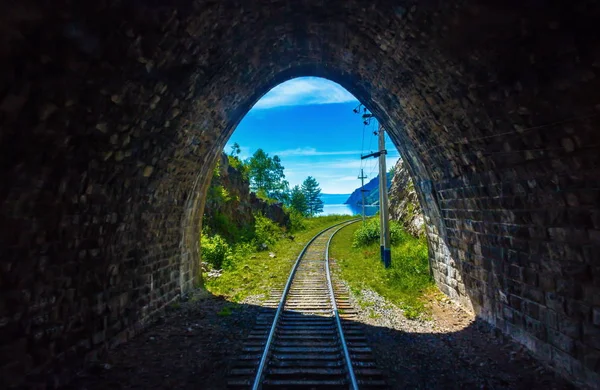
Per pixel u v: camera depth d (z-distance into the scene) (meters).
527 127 4.70
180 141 7.38
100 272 5.78
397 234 18.70
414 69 6.10
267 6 5.40
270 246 20.67
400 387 4.79
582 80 3.58
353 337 6.49
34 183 3.98
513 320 6.30
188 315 8.23
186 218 9.82
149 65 4.71
